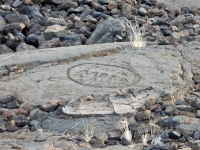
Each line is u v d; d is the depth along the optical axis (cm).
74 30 917
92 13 986
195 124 556
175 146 509
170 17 1010
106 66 721
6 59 730
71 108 584
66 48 780
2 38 869
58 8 1022
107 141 527
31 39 873
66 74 693
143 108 587
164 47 798
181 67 730
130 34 861
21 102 620
